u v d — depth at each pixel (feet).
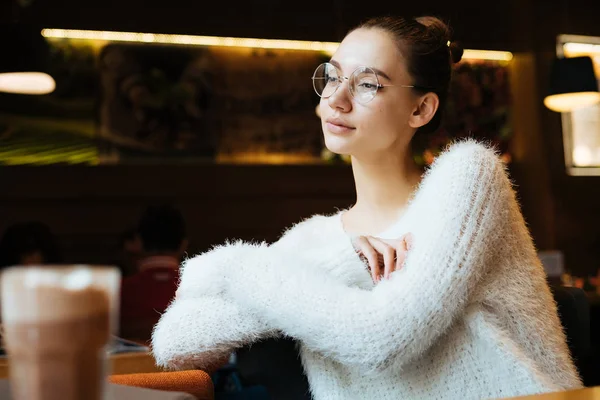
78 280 1.75
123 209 22.34
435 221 4.02
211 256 4.28
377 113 4.49
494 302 4.14
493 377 4.00
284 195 23.65
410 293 3.84
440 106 4.79
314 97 23.98
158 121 22.80
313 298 3.91
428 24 4.83
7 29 13.05
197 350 4.20
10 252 11.36
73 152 22.16
